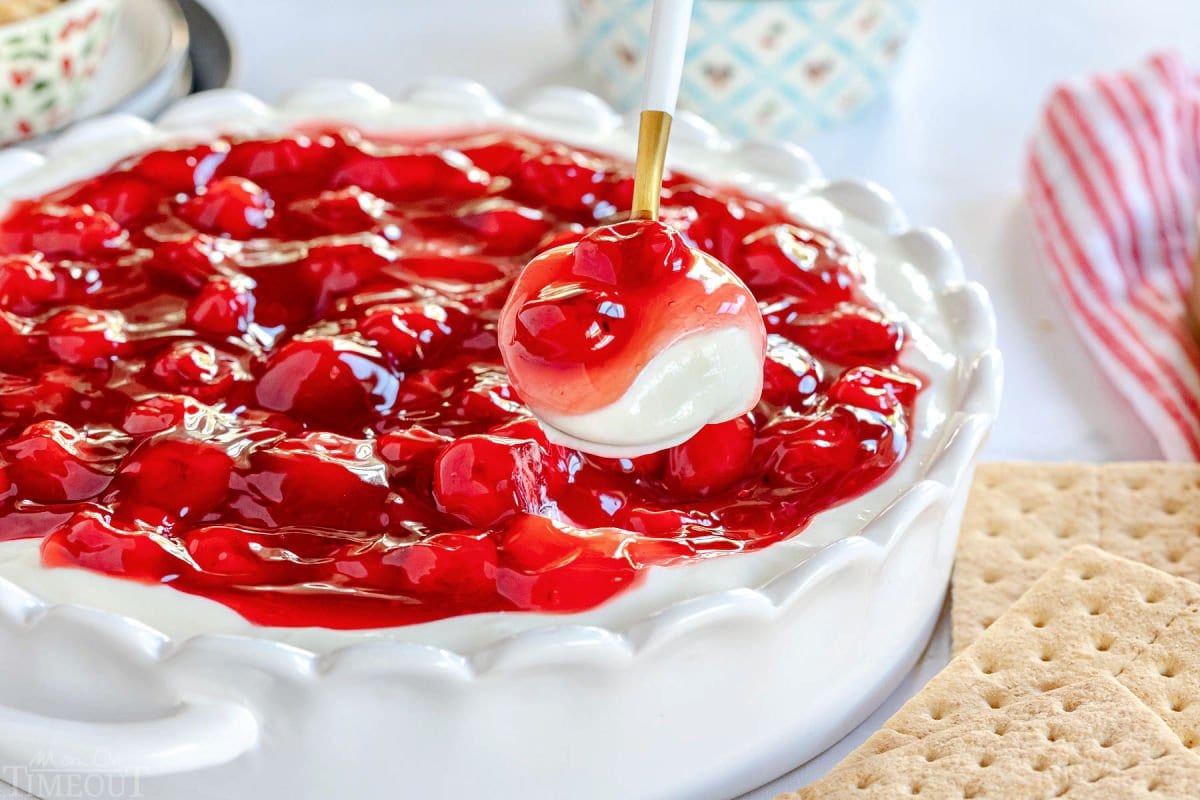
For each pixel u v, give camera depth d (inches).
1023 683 21.6
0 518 21.6
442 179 25.0
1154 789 20.6
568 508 21.6
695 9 27.9
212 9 30.3
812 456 21.9
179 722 20.3
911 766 21.0
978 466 24.3
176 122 26.1
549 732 20.6
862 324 23.2
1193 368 25.5
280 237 24.4
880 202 25.0
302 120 26.2
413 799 20.7
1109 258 26.9
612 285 20.8
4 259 24.1
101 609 20.9
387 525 21.5
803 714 21.6
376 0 34.5
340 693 20.2
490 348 23.1
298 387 22.4
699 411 21.0
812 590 20.9
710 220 24.4
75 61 28.1
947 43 33.8
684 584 21.1
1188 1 35.9
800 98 29.2
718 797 21.4
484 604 20.9
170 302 23.6
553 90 26.5
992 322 23.5
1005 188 29.0
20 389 22.6
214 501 21.6
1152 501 23.7
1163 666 21.7
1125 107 28.1
